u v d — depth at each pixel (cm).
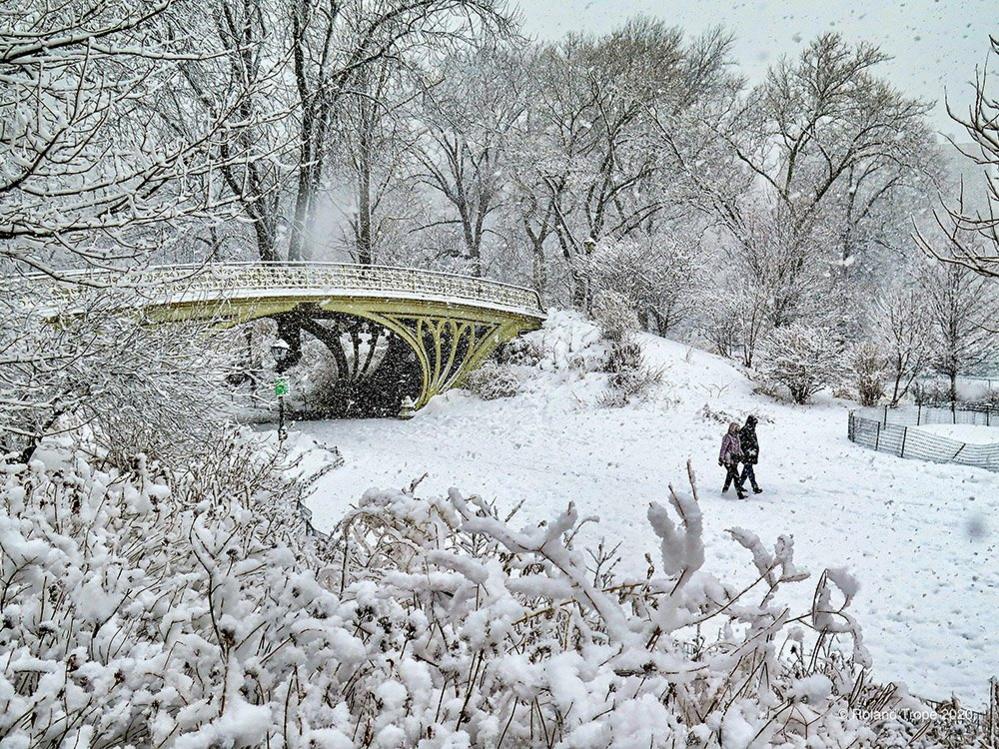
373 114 2669
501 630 168
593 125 3556
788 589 945
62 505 284
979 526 1195
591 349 2708
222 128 416
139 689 186
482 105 3294
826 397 2625
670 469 1708
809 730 190
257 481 548
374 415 2645
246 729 146
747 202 3444
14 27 418
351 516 261
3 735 158
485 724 161
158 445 715
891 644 793
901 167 3412
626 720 146
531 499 1463
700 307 3269
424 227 3625
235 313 1295
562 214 3572
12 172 452
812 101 3219
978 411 2434
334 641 179
